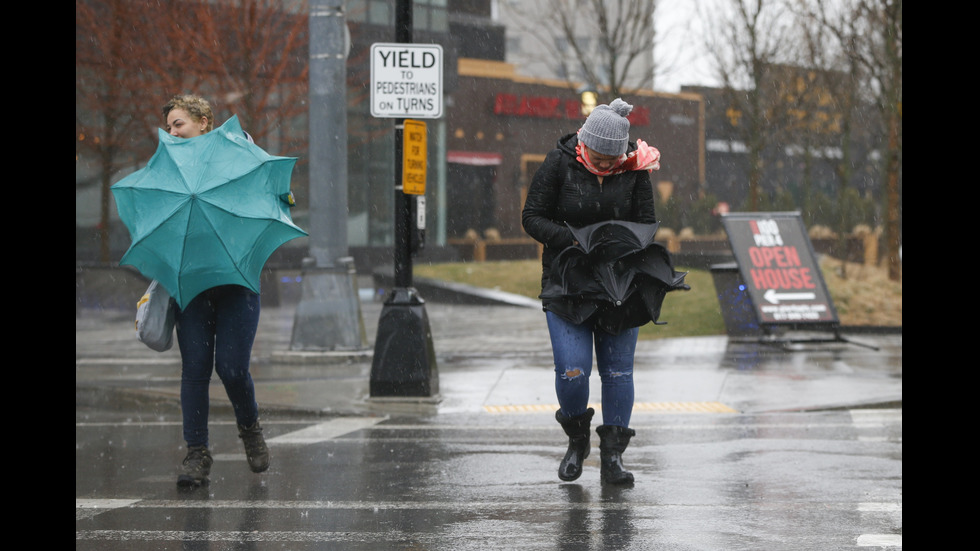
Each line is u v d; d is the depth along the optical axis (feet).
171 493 57.41
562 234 55.06
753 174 247.70
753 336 141.18
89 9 236.43
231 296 57.21
